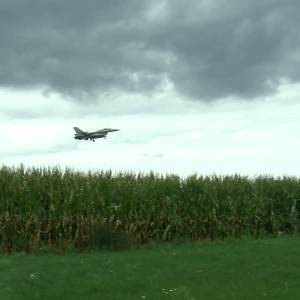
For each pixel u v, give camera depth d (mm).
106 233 86625
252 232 109375
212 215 104375
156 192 99750
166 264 64188
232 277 54531
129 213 96000
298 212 115500
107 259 69562
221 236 105688
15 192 89188
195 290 47438
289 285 49625
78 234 89375
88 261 67688
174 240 98250
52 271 59656
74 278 55031
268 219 112125
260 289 47344
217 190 107250
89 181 97000
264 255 70312
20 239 86750
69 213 90000
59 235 89438
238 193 108875
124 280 53375
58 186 92750
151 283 51594
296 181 117000
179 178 106312
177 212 101688
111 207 94125
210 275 55875
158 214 99188
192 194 103625
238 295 44781
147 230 98125
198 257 69938
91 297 46156
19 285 51656
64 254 79750
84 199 92062
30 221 88250
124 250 84375
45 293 48156
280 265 61875
